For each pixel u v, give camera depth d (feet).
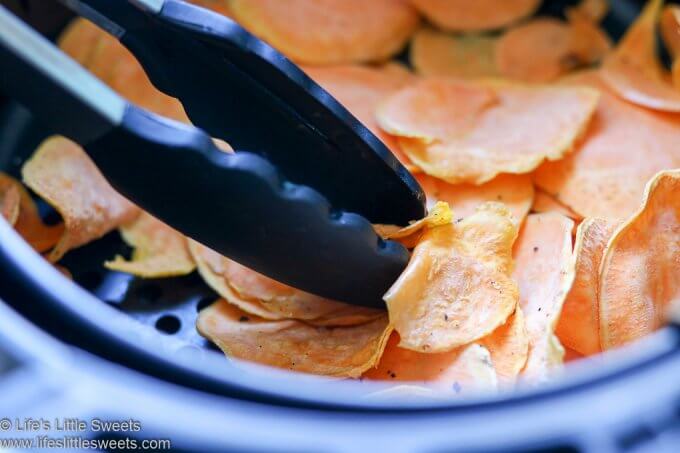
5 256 0.69
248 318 0.89
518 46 1.13
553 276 0.86
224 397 0.64
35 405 0.61
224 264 0.90
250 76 0.75
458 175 0.94
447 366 0.81
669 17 1.01
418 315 0.80
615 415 0.60
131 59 1.04
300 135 0.78
